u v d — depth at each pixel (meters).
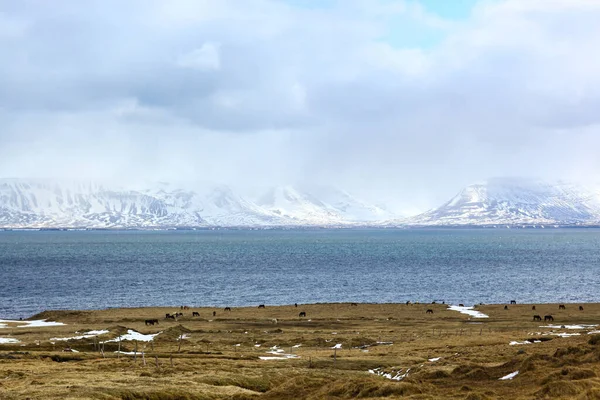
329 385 53.91
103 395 52.47
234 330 116.94
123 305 171.00
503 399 44.81
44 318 135.88
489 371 57.09
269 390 57.44
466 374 56.84
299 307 153.25
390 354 83.50
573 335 93.12
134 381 60.03
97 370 69.19
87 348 95.69
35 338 102.25
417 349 88.12
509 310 143.88
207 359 80.19
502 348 80.06
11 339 100.75
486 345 88.94
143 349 92.69
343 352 88.12
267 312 145.12
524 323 122.75
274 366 73.38
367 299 182.25
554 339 85.62
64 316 136.12
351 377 60.44
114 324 124.19
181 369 69.44
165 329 115.94
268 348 95.94
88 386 55.84
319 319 133.38
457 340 95.75
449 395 47.75
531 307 148.38
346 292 197.38
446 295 189.25
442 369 61.53
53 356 82.19
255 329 118.38
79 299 181.75
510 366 57.31
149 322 124.94
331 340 100.81
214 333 113.25
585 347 58.34
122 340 103.69
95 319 132.50
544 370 53.00
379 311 145.12
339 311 145.75
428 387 51.31
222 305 171.12
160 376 64.12
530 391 46.72
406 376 61.06
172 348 94.69
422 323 125.38
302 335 109.50
